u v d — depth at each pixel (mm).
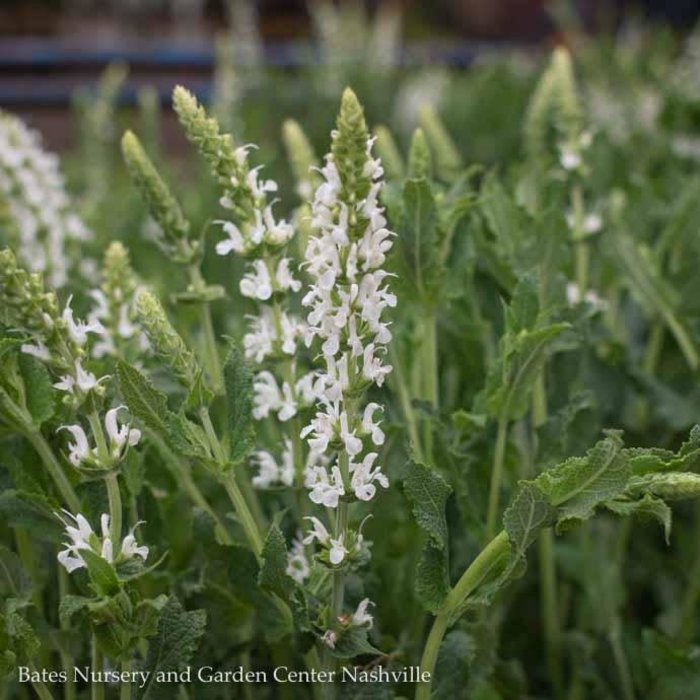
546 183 938
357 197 635
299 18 3797
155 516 761
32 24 3607
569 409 804
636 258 969
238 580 726
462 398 914
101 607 656
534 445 835
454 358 889
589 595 896
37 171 988
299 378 755
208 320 800
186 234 794
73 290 954
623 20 2939
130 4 3414
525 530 667
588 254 1039
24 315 645
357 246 641
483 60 2297
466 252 841
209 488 822
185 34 3477
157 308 690
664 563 984
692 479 646
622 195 1115
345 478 660
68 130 2621
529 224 871
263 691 813
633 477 661
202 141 713
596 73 1817
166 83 2682
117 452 660
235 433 705
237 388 706
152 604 664
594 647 893
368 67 2062
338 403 656
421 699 704
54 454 750
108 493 695
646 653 834
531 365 763
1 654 682
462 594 684
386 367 654
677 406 937
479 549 798
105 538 660
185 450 690
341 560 666
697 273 942
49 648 754
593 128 1164
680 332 955
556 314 839
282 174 1621
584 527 894
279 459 793
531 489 657
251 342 729
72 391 656
